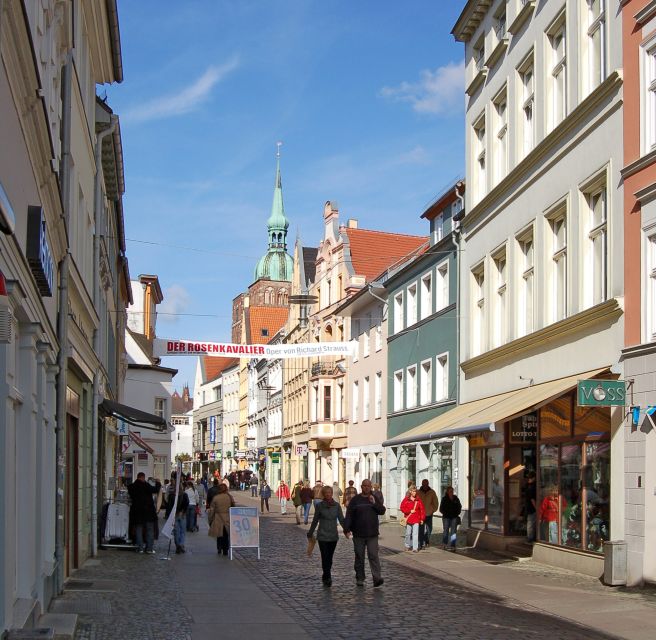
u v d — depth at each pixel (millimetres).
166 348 26328
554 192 20188
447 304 32562
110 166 26469
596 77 18672
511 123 23484
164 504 37844
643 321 15750
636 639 10719
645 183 15906
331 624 11641
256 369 91438
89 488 20922
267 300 137125
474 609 13086
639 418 15602
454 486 30016
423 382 35281
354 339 48000
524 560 20547
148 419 24031
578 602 13812
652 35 15914
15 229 8125
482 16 26656
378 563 15727
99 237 21625
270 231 142375
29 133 9008
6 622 8031
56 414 13711
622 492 16109
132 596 14039
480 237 26219
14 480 8984
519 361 22500
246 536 21094
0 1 6566
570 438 18781
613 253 17000
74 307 17297
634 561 15523
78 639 10227
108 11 19625
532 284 21734
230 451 105500
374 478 43000
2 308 7051
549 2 20938
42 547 11023
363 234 54500
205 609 12836
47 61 12102
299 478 65500
